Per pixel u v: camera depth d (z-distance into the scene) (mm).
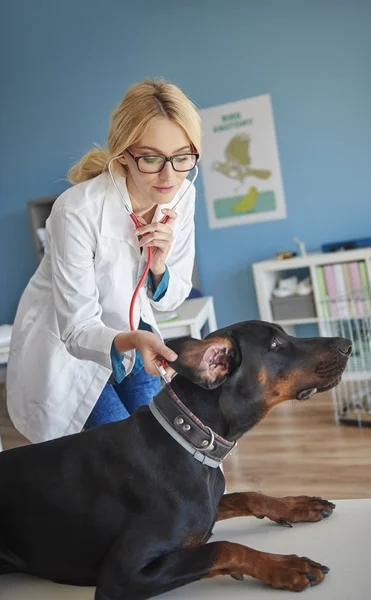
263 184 4828
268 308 4555
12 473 1383
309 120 4680
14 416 1956
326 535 1384
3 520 1368
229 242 4961
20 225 5316
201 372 1286
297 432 3639
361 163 4652
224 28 4723
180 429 1305
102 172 1781
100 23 4941
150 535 1235
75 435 1402
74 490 1317
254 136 4785
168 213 1755
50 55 5066
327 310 4410
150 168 1574
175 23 4809
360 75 4543
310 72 4625
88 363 1852
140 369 1846
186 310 3510
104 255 1735
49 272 1852
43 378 1865
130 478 1285
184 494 1270
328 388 1423
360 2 4453
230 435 1366
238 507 1483
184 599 1247
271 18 4629
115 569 1207
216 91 4812
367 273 4281
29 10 5039
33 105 5160
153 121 1523
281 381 1396
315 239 4824
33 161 5230
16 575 1431
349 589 1174
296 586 1185
